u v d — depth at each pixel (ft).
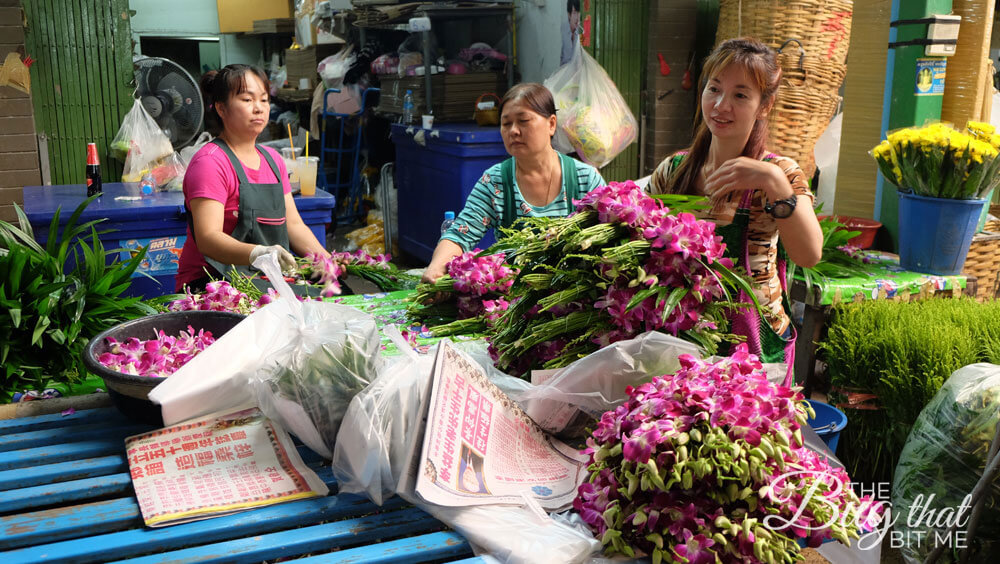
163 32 27.25
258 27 27.76
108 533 4.32
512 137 9.40
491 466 4.68
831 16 14.37
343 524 4.42
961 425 7.58
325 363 4.76
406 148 20.77
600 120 17.26
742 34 15.02
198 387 4.96
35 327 6.20
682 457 4.00
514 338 6.09
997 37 17.10
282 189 10.55
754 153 7.32
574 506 4.45
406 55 20.98
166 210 13.69
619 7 18.58
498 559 4.15
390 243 22.35
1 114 16.85
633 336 5.57
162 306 7.41
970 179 10.73
